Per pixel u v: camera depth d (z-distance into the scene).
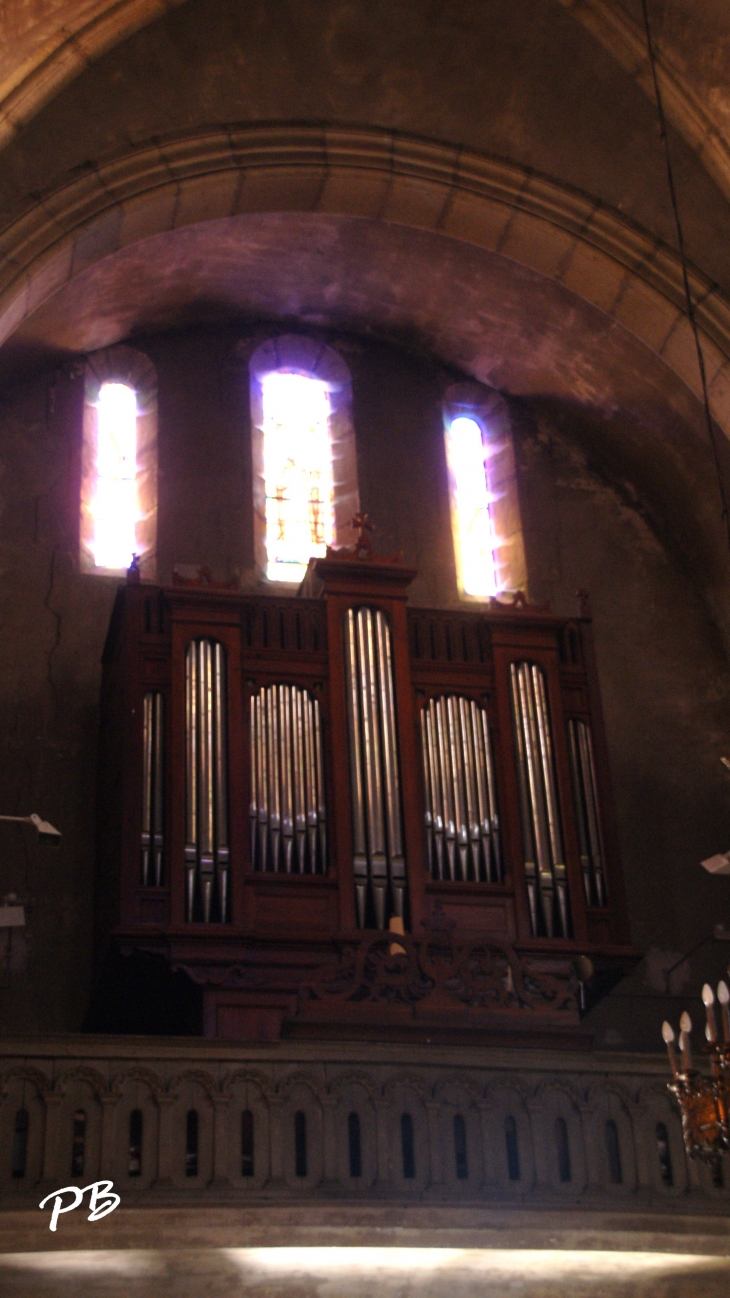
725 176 14.72
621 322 16.02
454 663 15.41
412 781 14.66
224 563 16.86
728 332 15.41
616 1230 12.09
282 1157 11.77
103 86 13.94
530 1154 12.26
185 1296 11.95
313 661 15.08
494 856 14.68
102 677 15.95
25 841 15.11
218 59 14.30
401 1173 11.91
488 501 18.25
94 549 16.77
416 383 18.31
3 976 14.55
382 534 17.45
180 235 16.22
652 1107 12.66
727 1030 10.80
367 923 14.08
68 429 17.06
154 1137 11.62
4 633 15.92
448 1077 12.37
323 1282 12.09
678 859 16.55
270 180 15.22
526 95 14.98
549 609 15.86
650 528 18.22
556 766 15.09
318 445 18.03
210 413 17.59
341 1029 13.00
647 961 16.00
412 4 14.18
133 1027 14.64
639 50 14.29
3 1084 11.52
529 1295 12.52
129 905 13.62
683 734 17.17
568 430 18.36
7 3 13.03
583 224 15.59
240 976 13.54
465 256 16.91
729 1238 12.30
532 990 13.96
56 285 14.60
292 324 18.28
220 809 14.15
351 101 15.05
